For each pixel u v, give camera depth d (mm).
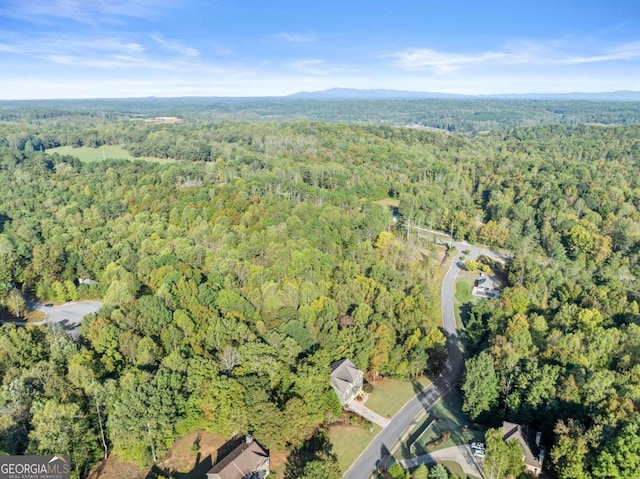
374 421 74688
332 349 84500
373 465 65000
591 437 58562
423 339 90000
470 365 75625
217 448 65000
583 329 91750
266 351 74000
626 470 53219
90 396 64375
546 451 64125
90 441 61312
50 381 66875
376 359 84438
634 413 59688
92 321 85250
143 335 81625
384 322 90688
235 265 110938
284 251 115875
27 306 115000
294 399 65875
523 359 78312
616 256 141625
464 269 142125
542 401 68750
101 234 140125
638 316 97562
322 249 128375
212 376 67938
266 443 63344
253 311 93000
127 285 102062
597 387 66688
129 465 61844
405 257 136000
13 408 62031
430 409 78375
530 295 109375
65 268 124125
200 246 120375
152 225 141250
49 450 56469
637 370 73250
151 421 60875
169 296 92438
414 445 68625
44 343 80750
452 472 62844
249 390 66188
